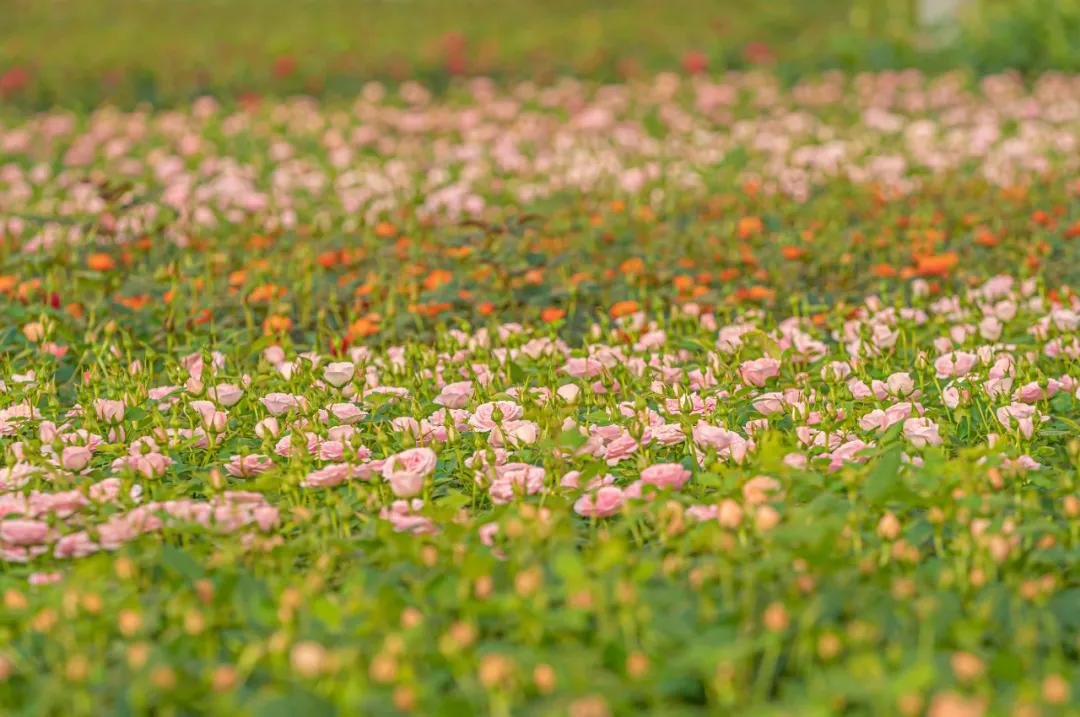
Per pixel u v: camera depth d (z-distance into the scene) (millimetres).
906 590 5785
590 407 8992
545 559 6418
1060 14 23656
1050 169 16016
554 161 17516
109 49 26812
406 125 20266
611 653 5379
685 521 6621
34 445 7793
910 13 27562
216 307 11898
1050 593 6047
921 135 18516
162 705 5266
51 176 17031
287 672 5422
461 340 10641
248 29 30000
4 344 10734
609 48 25719
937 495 6633
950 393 8320
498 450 7766
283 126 20719
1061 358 9453
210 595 6020
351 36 27984
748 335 9359
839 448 7484
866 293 12031
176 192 14922
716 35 27047
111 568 6418
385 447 7844
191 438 8023
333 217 14820
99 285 11875
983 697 5082
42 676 5660
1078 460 7191
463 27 29219
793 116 19844
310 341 11406
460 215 14961
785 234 13148
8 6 34125
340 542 6598
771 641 5336
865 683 4945
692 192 15719
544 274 12633
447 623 5918
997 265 12586
